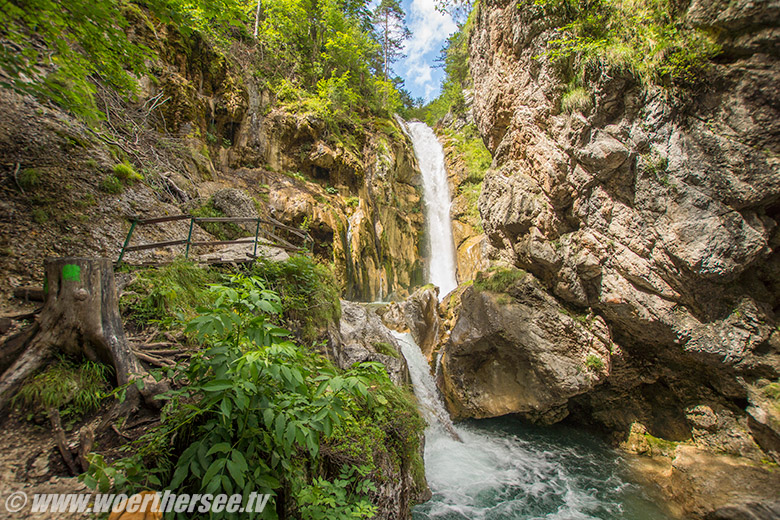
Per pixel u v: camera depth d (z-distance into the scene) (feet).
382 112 70.44
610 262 24.76
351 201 51.57
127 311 11.50
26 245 13.30
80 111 14.65
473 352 30.07
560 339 27.02
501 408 28.78
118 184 19.53
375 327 26.37
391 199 59.41
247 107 43.24
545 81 27.09
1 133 16.57
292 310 17.16
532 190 29.25
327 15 57.82
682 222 20.81
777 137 18.58
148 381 9.17
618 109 23.18
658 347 25.72
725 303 21.61
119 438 8.07
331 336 18.81
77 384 8.45
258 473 6.82
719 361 21.99
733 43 19.07
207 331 6.45
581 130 24.38
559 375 26.30
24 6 10.76
